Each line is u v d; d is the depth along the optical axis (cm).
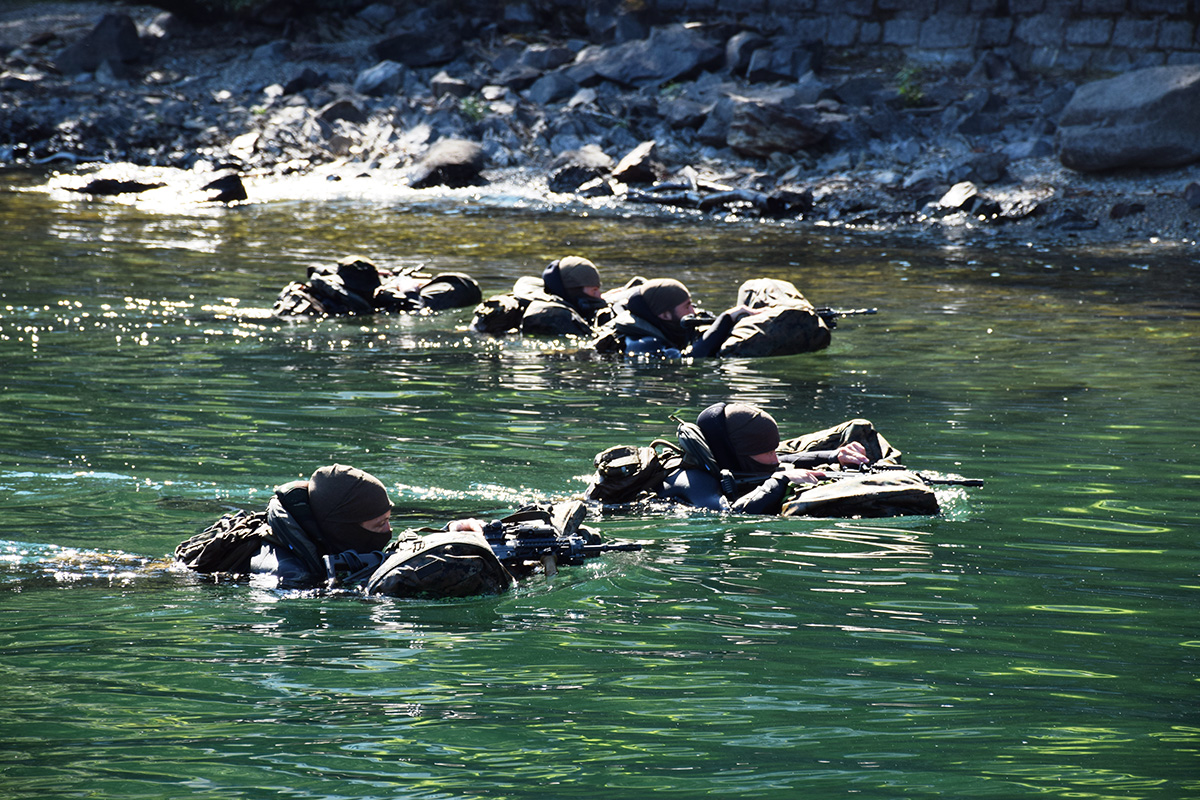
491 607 1519
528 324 3672
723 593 1573
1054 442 2425
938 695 1242
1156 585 1614
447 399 2761
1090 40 8075
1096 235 6059
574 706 1205
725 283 4600
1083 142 6725
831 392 2897
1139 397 2842
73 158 8038
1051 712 1204
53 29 9831
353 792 1020
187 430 2419
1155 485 2127
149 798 1007
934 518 1939
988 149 7312
